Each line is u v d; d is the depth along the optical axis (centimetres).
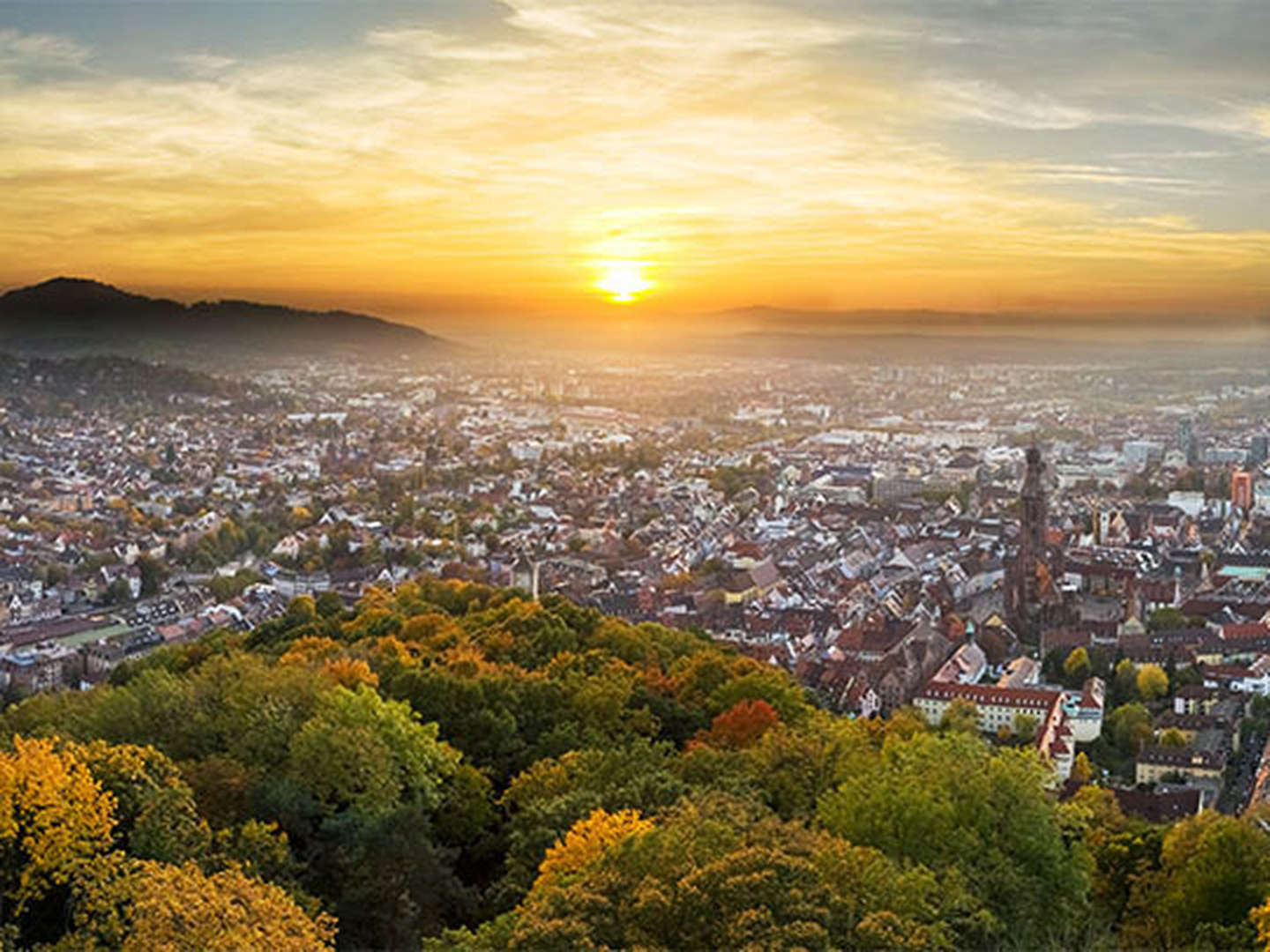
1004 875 15650
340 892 15950
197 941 12231
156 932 12250
